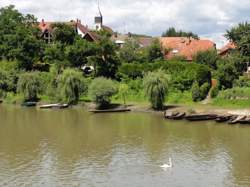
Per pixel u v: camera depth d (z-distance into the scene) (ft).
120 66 408.87
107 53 416.05
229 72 341.82
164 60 419.33
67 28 465.47
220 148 215.31
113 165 188.65
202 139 234.38
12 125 278.87
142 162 192.75
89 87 345.10
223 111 294.46
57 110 342.44
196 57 430.61
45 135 247.91
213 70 373.81
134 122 284.82
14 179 171.63
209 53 426.51
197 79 355.15
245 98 319.47
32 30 502.38
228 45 477.36
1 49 466.70
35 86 376.68
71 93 354.13
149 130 258.57
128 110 333.42
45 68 453.17
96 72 412.57
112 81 368.07
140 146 220.23
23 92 376.89
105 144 224.94
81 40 437.17
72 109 346.54
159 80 323.57
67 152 209.77
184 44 498.28
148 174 176.76
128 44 469.57
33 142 230.48
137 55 452.35
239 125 271.69
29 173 178.70
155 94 322.55
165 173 177.88
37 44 464.65
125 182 167.73
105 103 340.18
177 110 302.66
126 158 199.00
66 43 461.78
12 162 193.77
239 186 163.73
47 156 203.10
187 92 356.18
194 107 319.68
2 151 212.43
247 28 391.24
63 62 423.23
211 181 168.76
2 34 483.10
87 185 164.96
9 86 402.52
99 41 427.74
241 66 361.92
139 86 377.91
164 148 216.13
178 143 226.17
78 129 263.90
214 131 254.06
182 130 257.75
